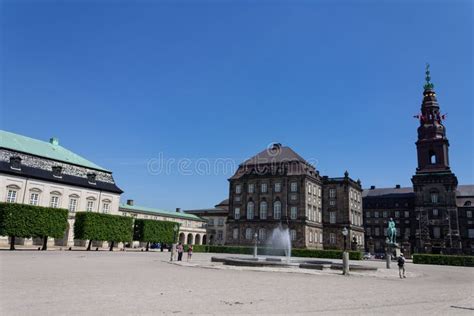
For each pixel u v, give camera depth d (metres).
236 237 96.94
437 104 123.88
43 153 78.31
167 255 62.53
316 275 32.56
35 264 32.62
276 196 94.50
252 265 38.81
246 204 97.81
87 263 36.72
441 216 112.25
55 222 65.31
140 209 108.69
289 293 19.97
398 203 138.88
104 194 86.62
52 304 14.55
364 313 14.82
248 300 17.17
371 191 148.75
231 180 101.50
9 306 13.93
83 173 83.62
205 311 14.30
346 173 100.56
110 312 13.45
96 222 71.44
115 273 27.80
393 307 16.56
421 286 26.62
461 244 120.81
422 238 112.81
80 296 16.62
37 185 73.62
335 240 97.62
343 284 25.84
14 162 70.62
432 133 120.62
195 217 127.00
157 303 15.59
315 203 97.00
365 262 64.06
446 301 18.97
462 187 135.38
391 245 74.62
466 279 34.41
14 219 59.59
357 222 106.00
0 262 33.03
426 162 118.94
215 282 24.23
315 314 14.29
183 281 24.17
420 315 14.72
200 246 89.50
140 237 81.81
